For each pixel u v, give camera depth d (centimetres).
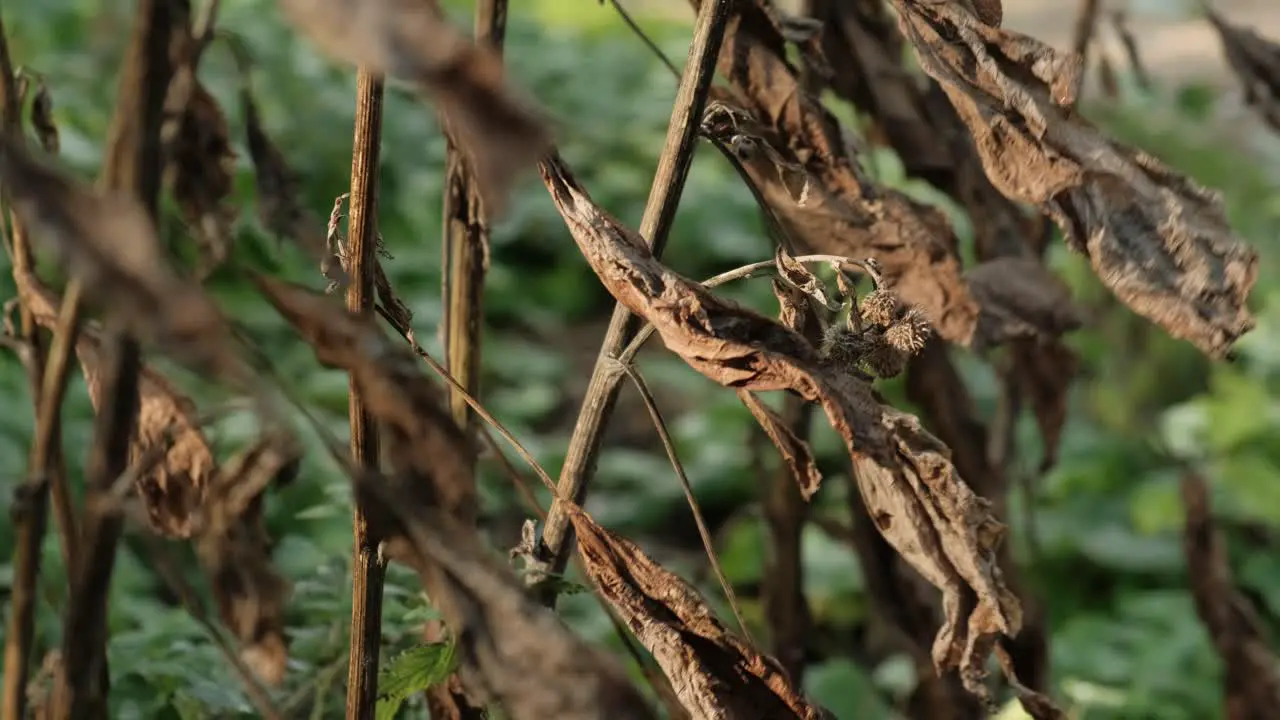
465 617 117
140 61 112
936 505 125
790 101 134
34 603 121
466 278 136
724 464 272
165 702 143
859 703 180
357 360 118
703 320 122
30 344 129
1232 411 268
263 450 130
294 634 144
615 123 421
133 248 107
